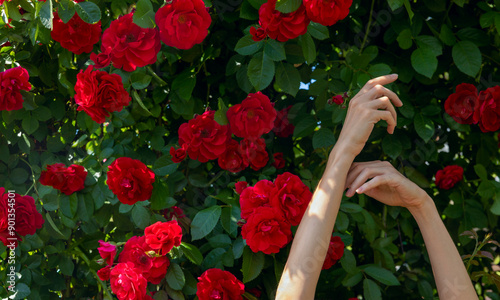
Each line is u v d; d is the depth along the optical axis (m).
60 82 1.52
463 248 1.76
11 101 1.45
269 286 1.45
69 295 1.68
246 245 1.35
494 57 1.65
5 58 1.51
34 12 1.42
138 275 1.33
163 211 1.54
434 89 1.67
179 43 1.33
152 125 1.57
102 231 1.64
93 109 1.37
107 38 1.36
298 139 1.72
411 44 1.50
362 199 1.57
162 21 1.31
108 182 1.38
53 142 1.62
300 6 1.29
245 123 1.37
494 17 1.48
